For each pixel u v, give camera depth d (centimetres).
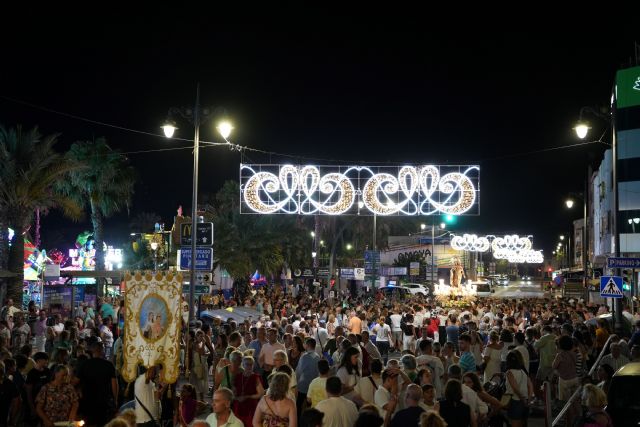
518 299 5469
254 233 4341
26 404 1130
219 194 5978
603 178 4994
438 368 1150
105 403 1088
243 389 995
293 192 2552
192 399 999
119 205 4059
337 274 6431
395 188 2523
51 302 3397
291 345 1450
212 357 1658
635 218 3925
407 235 7756
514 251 5691
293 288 5778
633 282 3403
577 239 9162
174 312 912
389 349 2584
